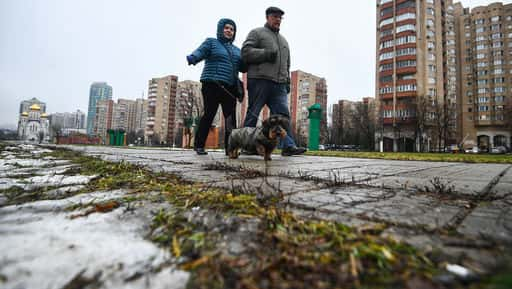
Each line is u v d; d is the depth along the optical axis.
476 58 59.84
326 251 0.99
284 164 4.71
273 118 5.10
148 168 3.61
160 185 2.24
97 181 2.47
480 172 3.73
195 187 2.14
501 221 1.33
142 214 1.43
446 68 49.09
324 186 2.37
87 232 1.16
